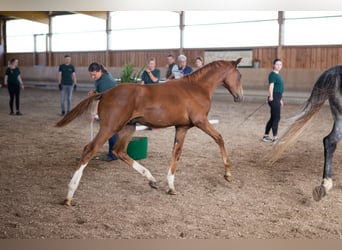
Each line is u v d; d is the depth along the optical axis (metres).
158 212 3.52
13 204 3.67
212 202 3.78
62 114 10.12
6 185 4.23
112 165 5.03
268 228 3.20
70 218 3.37
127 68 7.03
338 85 3.80
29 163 5.16
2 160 5.30
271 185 4.30
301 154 5.75
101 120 3.68
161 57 16.69
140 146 5.31
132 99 3.69
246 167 5.02
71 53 19.31
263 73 14.09
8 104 12.50
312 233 3.12
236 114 10.39
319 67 13.30
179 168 4.97
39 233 3.07
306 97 13.05
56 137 7.07
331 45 13.01
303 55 13.57
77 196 3.91
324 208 3.64
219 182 4.40
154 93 3.79
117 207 3.63
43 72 19.94
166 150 5.97
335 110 3.87
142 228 3.18
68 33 19.44
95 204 3.70
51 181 4.40
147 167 5.00
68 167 4.98
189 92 3.96
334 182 4.40
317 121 9.05
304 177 4.59
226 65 4.25
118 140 4.04
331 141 3.86
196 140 6.77
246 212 3.54
